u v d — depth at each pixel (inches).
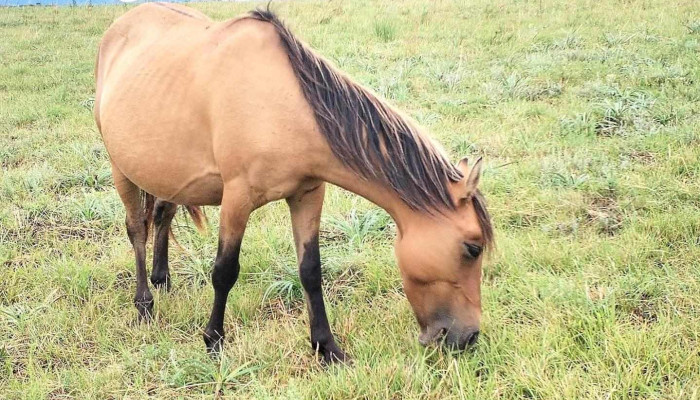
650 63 312.5
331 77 115.0
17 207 219.0
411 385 116.6
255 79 116.7
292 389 117.1
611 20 419.8
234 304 153.5
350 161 114.0
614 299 135.4
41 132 294.5
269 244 178.7
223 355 129.4
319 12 519.5
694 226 164.7
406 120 114.0
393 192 113.7
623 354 118.9
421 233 112.7
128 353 135.9
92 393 126.6
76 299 164.7
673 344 119.5
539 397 111.8
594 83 290.4
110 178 241.1
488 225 111.7
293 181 119.3
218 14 522.0
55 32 537.0
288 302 156.7
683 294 136.3
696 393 106.6
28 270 177.5
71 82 389.4
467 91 308.3
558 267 155.6
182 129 126.9
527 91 295.7
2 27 557.9
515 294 143.4
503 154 230.5
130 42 153.6
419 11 504.4
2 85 384.8
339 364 126.9
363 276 164.4
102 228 206.1
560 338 124.6
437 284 113.7
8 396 127.6
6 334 150.2
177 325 150.7
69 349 142.0
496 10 489.1
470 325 114.9
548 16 451.2
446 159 113.9
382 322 140.0
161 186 136.8
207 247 186.7
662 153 209.6
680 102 256.1
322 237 188.9
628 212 178.9
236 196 121.5
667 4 447.8
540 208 185.3
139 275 156.6
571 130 242.2
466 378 116.0
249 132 116.3
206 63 123.6
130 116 136.5
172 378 126.6
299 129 114.7
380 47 408.2
